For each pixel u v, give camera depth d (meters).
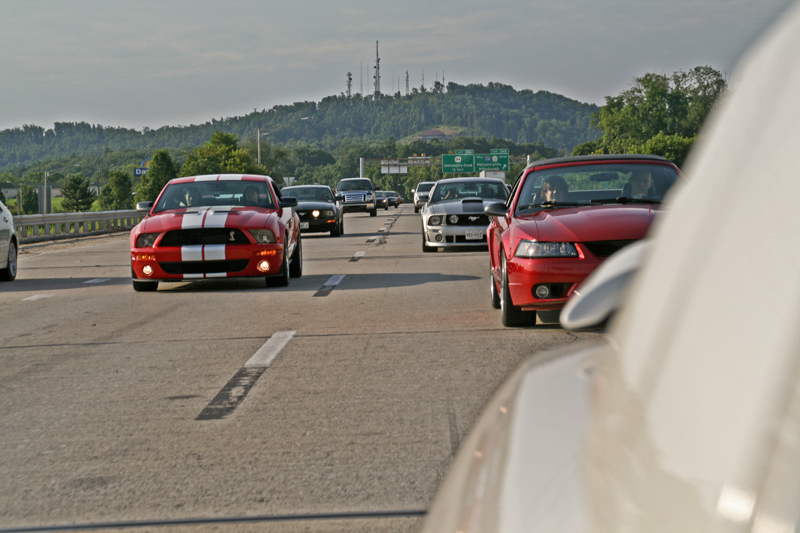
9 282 15.70
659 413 0.60
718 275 0.57
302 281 14.16
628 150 126.38
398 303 10.73
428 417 5.07
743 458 0.44
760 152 0.56
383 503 3.61
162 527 3.42
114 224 42.66
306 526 3.38
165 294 12.81
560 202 9.18
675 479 0.51
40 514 3.61
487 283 12.85
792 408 0.42
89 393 6.06
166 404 5.63
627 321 0.79
